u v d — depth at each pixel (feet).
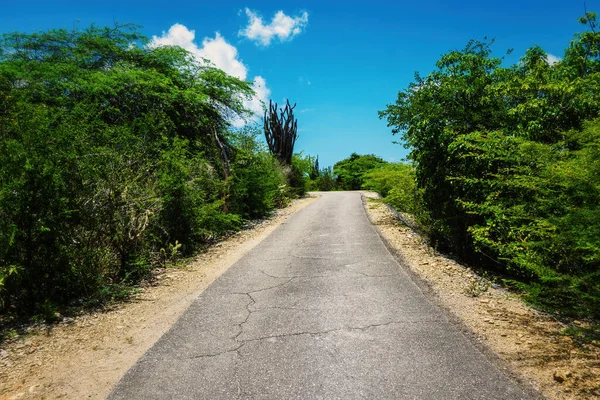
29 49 39.06
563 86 20.74
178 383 10.18
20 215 15.30
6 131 16.16
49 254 16.16
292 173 76.95
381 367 10.61
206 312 15.33
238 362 11.18
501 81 26.27
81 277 17.52
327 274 20.06
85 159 18.42
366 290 17.19
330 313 14.65
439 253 24.20
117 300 17.37
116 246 20.66
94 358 11.91
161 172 27.35
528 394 9.21
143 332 13.74
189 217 28.63
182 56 46.21
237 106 50.60
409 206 31.63
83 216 17.89
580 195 12.25
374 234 31.04
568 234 12.21
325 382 9.98
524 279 17.93
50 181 15.98
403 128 33.45
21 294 15.65
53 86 34.22
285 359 11.25
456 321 13.55
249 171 45.09
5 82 19.45
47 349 12.61
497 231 17.60
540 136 21.13
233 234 35.40
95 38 40.86
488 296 16.19
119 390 9.96
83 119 23.65
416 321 13.61
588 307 12.51
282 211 52.44
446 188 22.82
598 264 12.71
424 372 10.28
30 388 10.31
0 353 12.37
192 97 42.57
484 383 9.70
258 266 22.43
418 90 29.81
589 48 30.53
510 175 17.35
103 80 35.01
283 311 15.07
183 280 20.49
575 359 10.72
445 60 27.50
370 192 93.97
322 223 38.65
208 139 45.62
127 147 25.64
